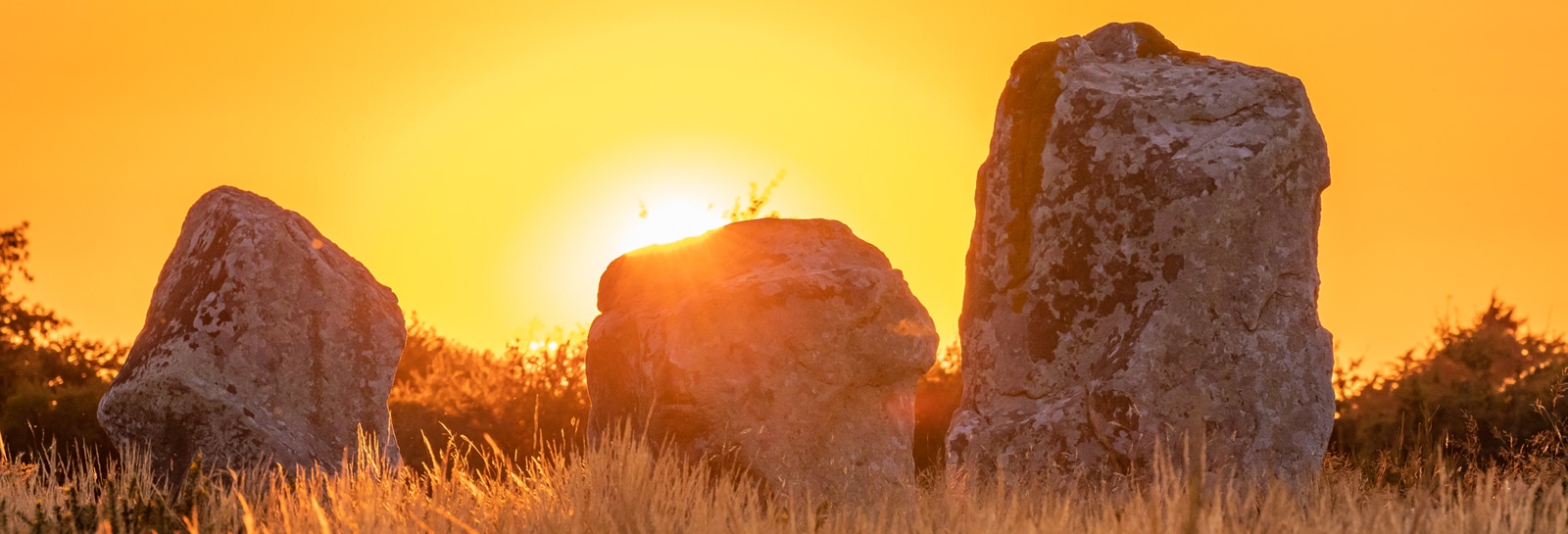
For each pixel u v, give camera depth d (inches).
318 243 335.9
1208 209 360.8
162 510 242.7
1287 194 365.7
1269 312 361.7
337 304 330.6
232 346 316.2
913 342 291.4
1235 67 383.2
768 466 275.0
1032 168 384.2
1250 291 359.6
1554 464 346.9
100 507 244.1
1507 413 506.0
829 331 284.8
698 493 254.2
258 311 320.5
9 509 254.1
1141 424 348.5
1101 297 368.5
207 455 306.8
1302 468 355.3
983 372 382.0
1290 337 361.4
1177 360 355.3
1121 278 366.9
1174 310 358.3
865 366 287.3
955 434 374.3
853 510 275.3
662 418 277.0
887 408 291.1
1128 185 370.0
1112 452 350.9
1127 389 350.6
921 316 294.4
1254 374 356.5
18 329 908.6
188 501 248.8
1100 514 282.2
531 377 594.9
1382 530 243.4
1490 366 586.9
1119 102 376.5
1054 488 343.9
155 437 309.1
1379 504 264.7
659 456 274.8
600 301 314.3
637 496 249.1
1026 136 388.2
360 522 242.5
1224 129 369.1
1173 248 362.3
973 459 367.2
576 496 253.3
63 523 242.7
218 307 318.3
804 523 256.2
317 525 243.4
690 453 275.7
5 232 932.0
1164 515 255.6
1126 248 367.6
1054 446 358.6
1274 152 364.2
